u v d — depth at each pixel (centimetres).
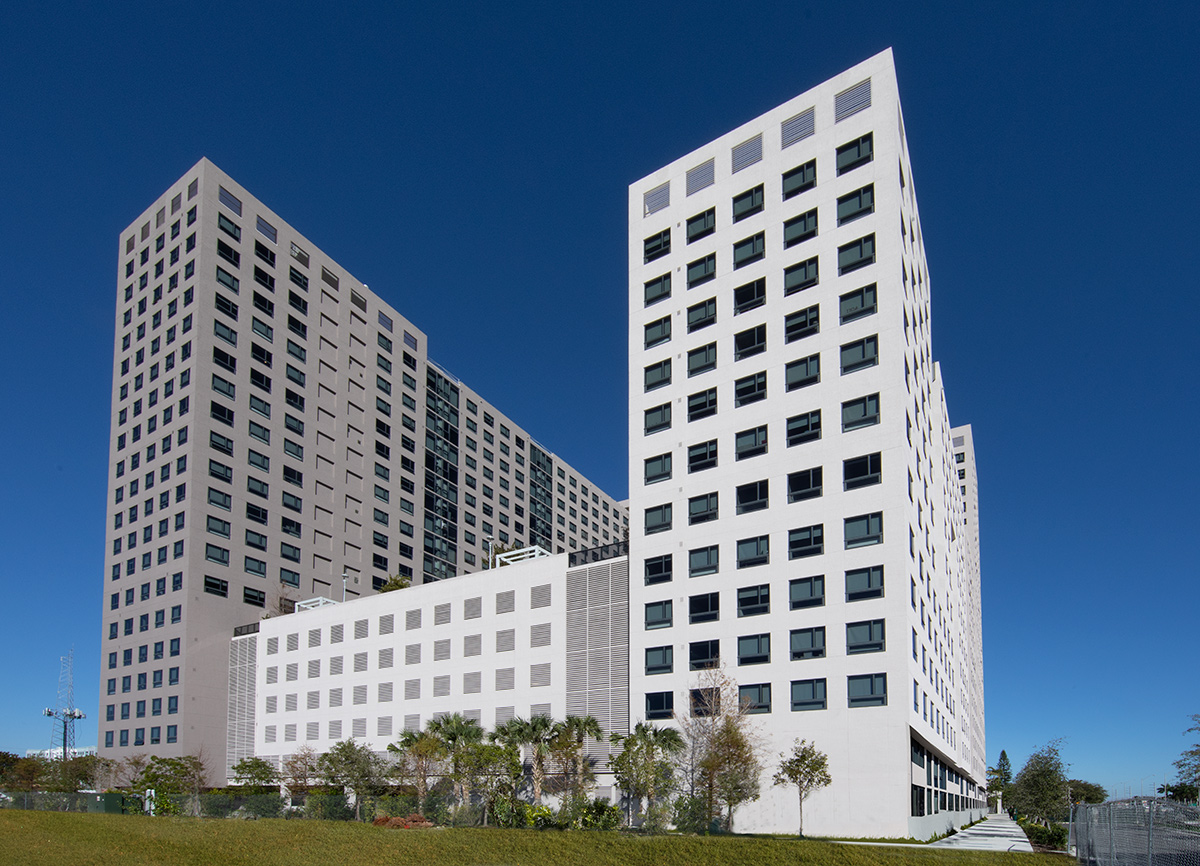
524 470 14362
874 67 5375
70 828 3894
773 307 5450
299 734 7356
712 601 5184
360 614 7238
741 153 5866
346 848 3547
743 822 4688
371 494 10356
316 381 9806
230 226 9119
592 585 5875
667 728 4853
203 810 4900
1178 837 3095
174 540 8119
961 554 10056
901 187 5356
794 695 4728
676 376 5784
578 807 4331
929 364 6812
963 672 9294
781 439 5197
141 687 8000
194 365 8425
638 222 6288
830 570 4809
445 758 5231
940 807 5953
